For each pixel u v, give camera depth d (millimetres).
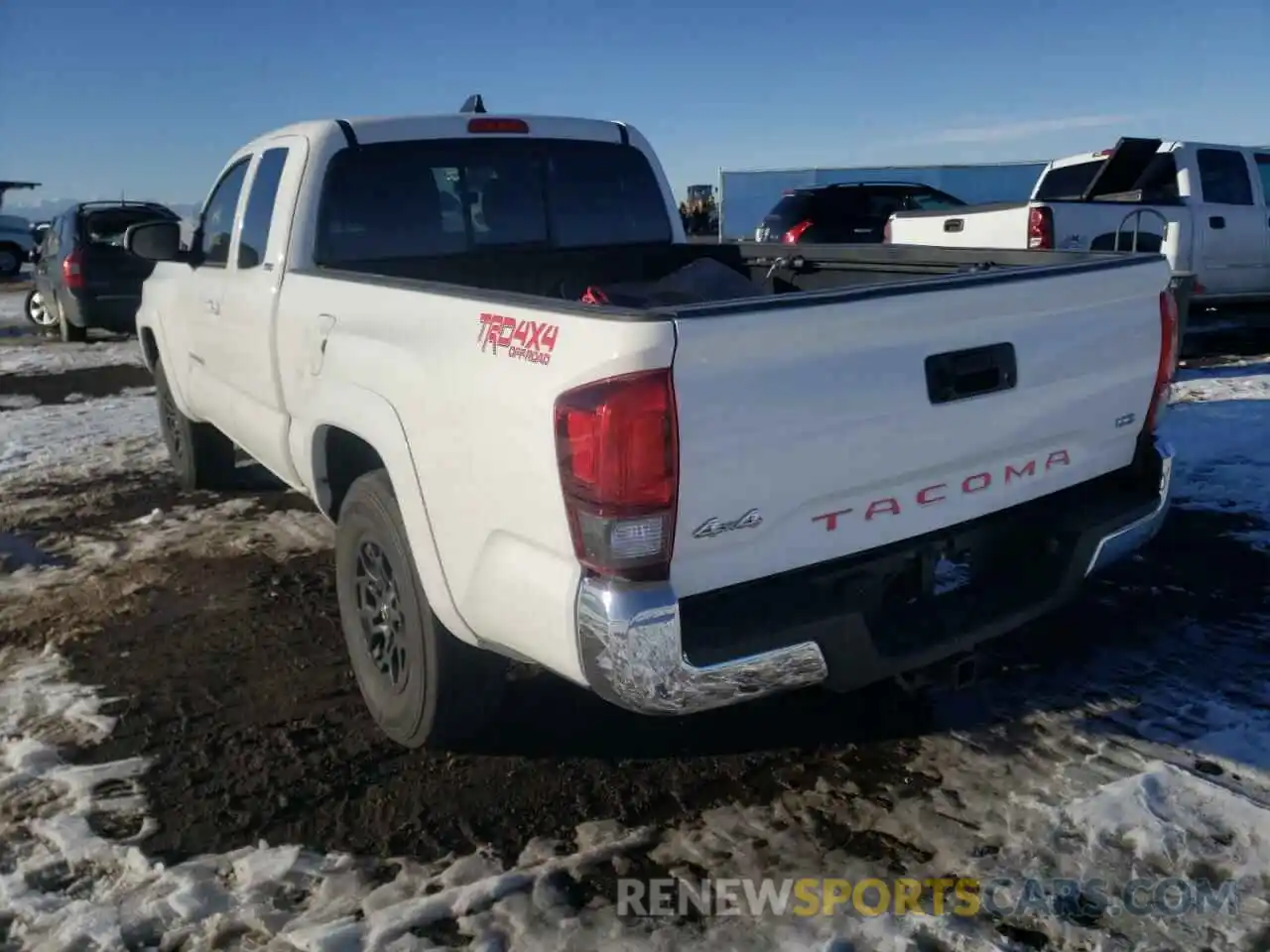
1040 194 11734
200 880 2875
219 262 5090
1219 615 4301
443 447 2936
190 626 4590
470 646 3203
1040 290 3021
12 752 3553
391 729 3521
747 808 3137
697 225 23375
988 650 4023
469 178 4586
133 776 3398
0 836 3090
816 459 2660
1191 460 6363
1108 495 3410
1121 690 3717
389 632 3502
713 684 2557
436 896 2789
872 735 3498
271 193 4430
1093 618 4312
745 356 2498
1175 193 10250
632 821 3098
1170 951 2510
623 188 5055
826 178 21766
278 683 4031
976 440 2975
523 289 4781
